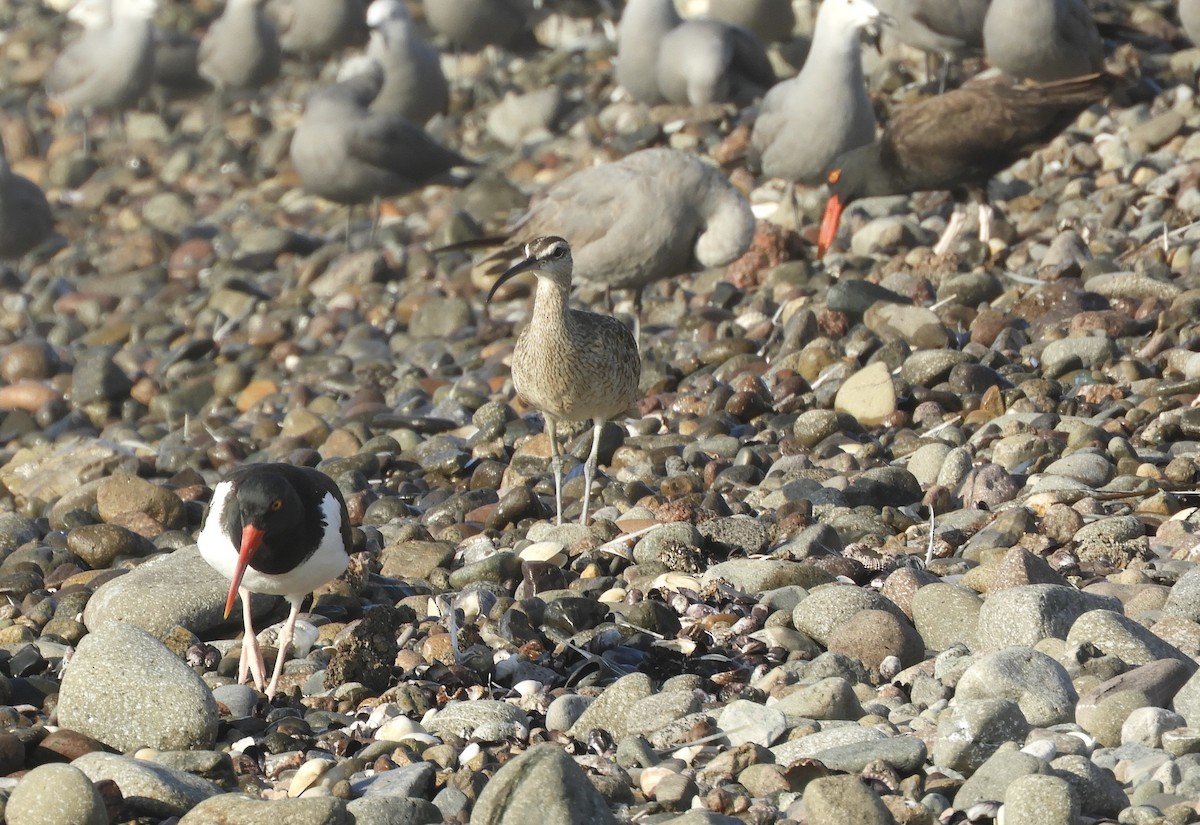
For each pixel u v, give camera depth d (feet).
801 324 52.65
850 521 36.58
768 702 26.91
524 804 21.94
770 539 35.86
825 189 70.54
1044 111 58.13
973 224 63.62
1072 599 28.40
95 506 45.44
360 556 35.94
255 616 34.24
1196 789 22.17
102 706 27.14
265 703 29.60
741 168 76.07
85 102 101.14
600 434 40.40
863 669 28.25
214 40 103.24
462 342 62.03
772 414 47.42
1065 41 68.39
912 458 40.83
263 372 63.46
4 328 73.26
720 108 83.25
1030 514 34.83
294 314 70.23
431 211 82.07
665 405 49.98
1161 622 28.04
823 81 63.57
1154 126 67.87
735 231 53.36
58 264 84.38
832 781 22.12
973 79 80.89
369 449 49.37
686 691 26.96
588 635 30.96
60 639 34.01
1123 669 26.18
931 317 51.19
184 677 27.45
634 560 35.47
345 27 106.22
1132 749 23.66
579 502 41.63
